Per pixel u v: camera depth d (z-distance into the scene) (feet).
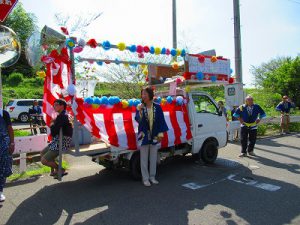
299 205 15.87
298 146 33.86
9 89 99.04
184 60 22.47
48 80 19.47
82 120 17.88
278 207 15.62
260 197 17.16
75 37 17.87
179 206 15.97
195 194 17.85
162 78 26.89
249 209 15.42
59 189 19.12
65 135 17.99
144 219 14.40
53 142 18.21
